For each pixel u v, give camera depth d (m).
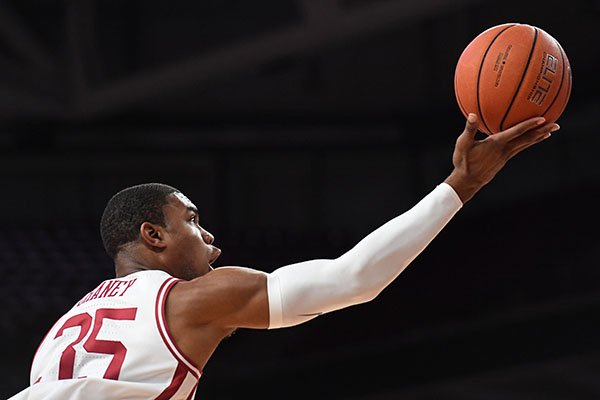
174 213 6.61
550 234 32.84
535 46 6.66
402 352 26.28
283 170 37.22
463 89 6.79
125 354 5.96
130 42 36.28
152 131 36.78
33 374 6.29
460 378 25.89
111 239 6.64
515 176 36.78
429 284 32.47
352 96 37.62
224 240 34.12
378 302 31.86
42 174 35.75
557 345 25.23
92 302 6.32
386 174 37.38
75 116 30.28
